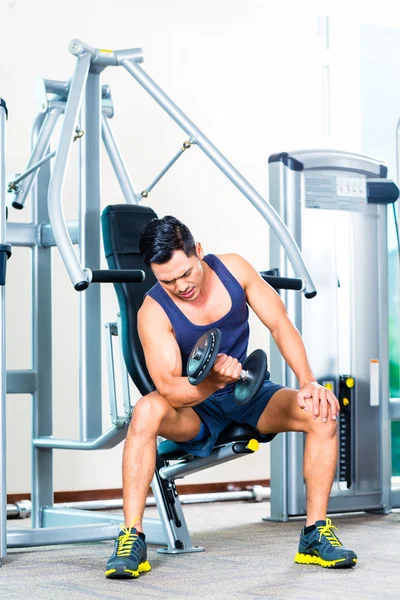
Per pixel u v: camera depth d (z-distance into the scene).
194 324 2.48
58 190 2.48
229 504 4.46
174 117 2.95
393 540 3.06
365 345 3.97
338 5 5.13
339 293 3.92
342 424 3.89
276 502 3.73
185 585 2.22
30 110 4.43
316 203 3.87
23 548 2.98
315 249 3.86
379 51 5.35
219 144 4.90
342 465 3.88
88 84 3.13
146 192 3.35
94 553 2.85
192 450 2.65
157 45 4.76
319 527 2.48
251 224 4.96
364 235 3.99
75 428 4.43
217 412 2.60
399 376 5.30
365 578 2.29
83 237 3.12
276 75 5.08
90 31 4.59
